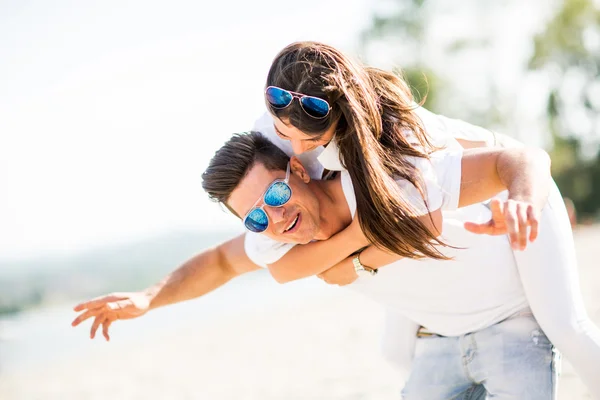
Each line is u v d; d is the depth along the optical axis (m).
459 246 2.68
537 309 2.68
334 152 2.52
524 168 2.21
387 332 3.26
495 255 2.73
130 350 10.80
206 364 8.49
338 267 2.76
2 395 8.41
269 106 2.45
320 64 2.38
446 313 2.81
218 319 13.41
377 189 2.32
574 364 2.64
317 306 12.61
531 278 2.69
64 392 8.13
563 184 29.75
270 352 8.55
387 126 2.45
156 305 3.08
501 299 2.75
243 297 17.38
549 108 30.36
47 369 10.04
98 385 8.25
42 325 15.61
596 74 30.00
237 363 8.20
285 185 2.63
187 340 10.91
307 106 2.36
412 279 2.77
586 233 21.11
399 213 2.33
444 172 2.42
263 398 6.11
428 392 2.93
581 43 30.08
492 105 32.06
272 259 2.92
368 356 7.16
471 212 2.71
